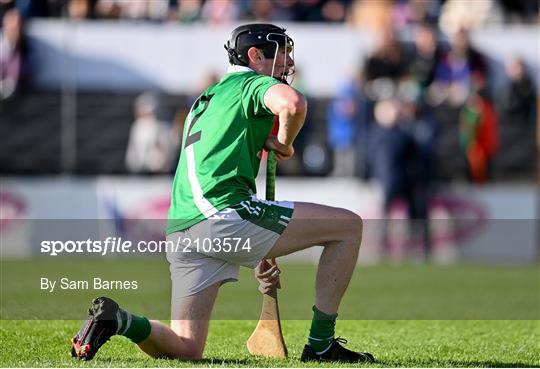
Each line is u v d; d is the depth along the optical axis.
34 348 22.28
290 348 23.69
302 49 56.78
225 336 25.67
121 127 57.28
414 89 54.69
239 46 20.39
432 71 58.09
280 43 20.47
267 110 19.58
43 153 57.41
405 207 53.91
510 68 58.81
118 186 53.81
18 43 56.22
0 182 53.03
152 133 56.16
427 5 61.91
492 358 22.28
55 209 53.19
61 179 55.84
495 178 59.03
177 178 20.42
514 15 63.09
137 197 53.94
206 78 56.06
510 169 59.22
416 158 53.72
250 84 19.56
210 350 22.86
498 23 62.62
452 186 56.22
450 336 26.30
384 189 53.78
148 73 56.88
